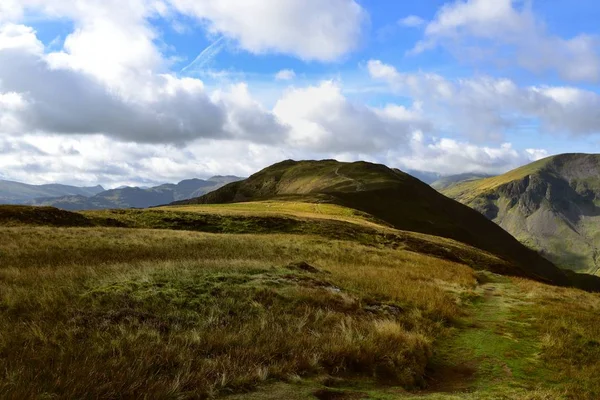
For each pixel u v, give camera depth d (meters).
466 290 24.61
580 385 10.51
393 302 17.36
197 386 7.38
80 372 7.17
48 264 21.97
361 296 17.31
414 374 9.82
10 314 10.98
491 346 13.41
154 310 11.84
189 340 9.75
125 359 8.04
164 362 8.35
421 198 154.25
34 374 7.11
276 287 15.67
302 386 7.94
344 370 9.34
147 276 14.87
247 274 17.12
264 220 60.06
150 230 43.44
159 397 6.70
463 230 131.12
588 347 13.93
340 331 11.71
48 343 8.95
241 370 8.20
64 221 49.34
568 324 16.69
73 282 14.59
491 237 160.50
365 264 33.09
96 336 9.49
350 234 58.34
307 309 13.50
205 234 44.09
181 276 15.38
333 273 22.81
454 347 13.26
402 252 45.91
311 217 66.75
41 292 13.09
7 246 27.06
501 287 30.02
